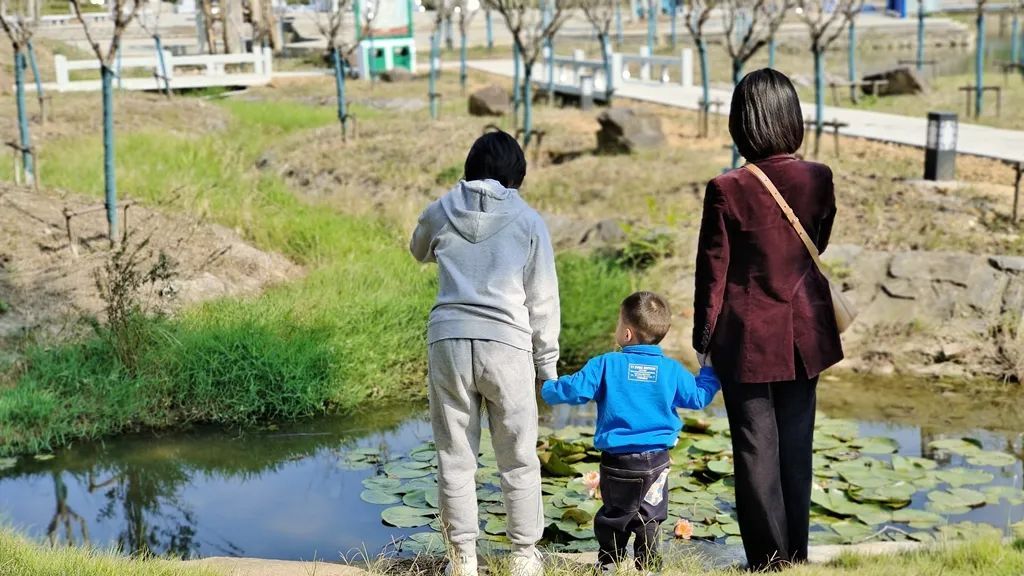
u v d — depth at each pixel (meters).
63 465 6.81
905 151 15.65
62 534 5.77
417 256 4.35
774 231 4.12
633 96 23.58
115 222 10.02
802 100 23.17
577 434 7.12
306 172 15.37
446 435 4.09
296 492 6.34
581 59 24.66
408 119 20.11
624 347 4.35
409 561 4.60
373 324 8.73
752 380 4.14
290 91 26.03
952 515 5.81
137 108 19.53
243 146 17.41
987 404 7.96
